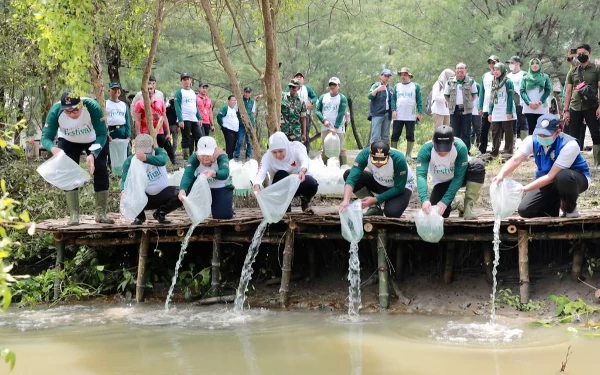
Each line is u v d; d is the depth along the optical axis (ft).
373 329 20.98
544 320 21.20
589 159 38.55
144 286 25.59
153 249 27.07
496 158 39.19
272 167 24.48
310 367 17.65
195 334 20.86
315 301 24.20
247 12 43.11
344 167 31.99
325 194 31.19
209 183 24.35
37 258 29.50
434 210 22.45
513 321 21.39
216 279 25.02
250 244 26.21
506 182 22.41
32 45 38.06
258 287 25.67
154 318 22.94
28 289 26.02
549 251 24.58
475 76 58.59
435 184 24.02
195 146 51.67
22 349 19.66
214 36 29.19
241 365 17.89
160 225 24.77
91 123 25.08
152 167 24.73
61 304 25.40
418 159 23.22
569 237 22.36
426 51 60.85
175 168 41.52
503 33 56.29
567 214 22.50
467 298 23.36
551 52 57.82
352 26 64.54
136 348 19.52
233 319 22.58
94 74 32.68
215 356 18.66
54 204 33.32
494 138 39.78
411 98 40.52
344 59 67.46
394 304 23.52
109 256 27.37
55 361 18.53
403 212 25.55
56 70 40.24
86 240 26.14
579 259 22.91
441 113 41.37
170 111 46.42
